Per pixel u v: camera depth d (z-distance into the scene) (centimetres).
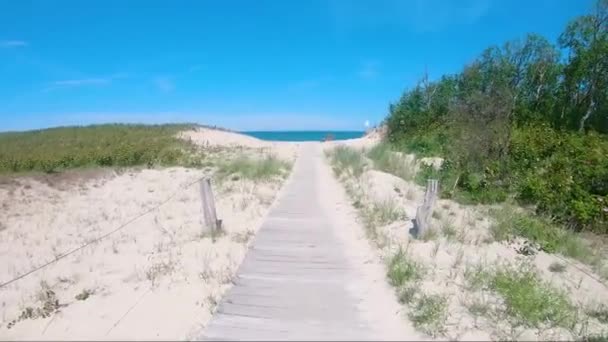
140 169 1708
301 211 970
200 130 3619
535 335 418
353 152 1903
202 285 546
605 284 596
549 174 1083
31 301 561
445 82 2759
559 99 2645
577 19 2403
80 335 430
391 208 885
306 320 446
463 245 708
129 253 741
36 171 1517
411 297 494
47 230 962
